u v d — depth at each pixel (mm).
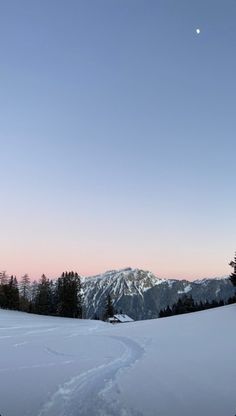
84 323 47906
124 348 18703
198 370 12773
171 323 32406
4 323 37281
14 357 15102
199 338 21969
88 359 14914
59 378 11164
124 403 8820
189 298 110938
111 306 128750
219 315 34000
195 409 8500
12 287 93125
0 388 9922
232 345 18641
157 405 8711
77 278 93250
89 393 9594
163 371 12594
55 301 96938
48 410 8188
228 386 10578
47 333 27438
